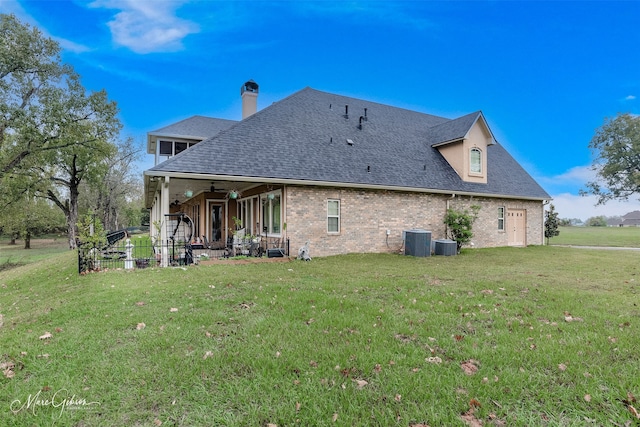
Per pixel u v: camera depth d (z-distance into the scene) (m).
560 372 3.25
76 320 4.86
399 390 2.94
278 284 7.12
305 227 12.36
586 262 11.59
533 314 5.08
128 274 8.55
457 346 3.85
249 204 15.57
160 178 10.64
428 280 7.76
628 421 2.54
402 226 14.49
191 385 3.05
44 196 30.88
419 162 16.22
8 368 3.43
